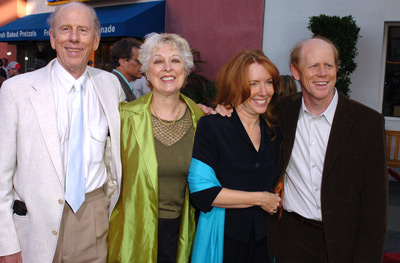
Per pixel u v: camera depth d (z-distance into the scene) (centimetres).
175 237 229
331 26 586
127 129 224
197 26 816
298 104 223
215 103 228
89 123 210
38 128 192
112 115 220
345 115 202
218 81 222
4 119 190
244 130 212
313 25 602
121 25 793
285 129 221
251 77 203
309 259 217
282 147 219
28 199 192
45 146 192
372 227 195
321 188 203
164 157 222
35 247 193
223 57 788
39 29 963
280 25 717
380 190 194
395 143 666
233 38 769
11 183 194
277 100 237
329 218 201
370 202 196
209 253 211
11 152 191
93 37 208
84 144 206
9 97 191
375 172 195
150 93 236
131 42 377
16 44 1177
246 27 750
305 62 206
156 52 222
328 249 201
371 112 201
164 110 233
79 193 199
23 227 196
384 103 700
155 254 214
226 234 211
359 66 661
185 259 225
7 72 1027
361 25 652
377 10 641
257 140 218
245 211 210
